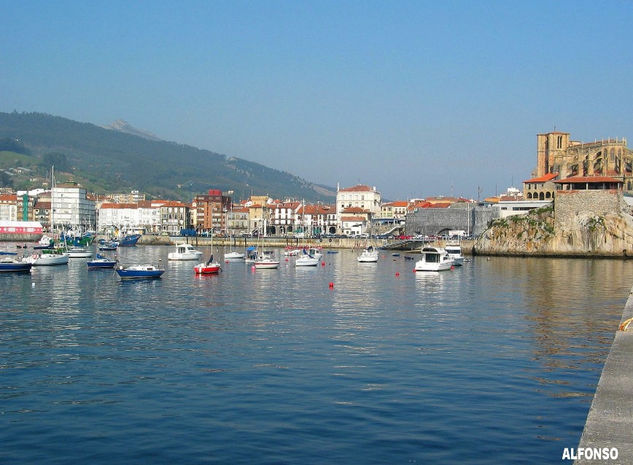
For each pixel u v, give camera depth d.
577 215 198.88
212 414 36.16
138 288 102.62
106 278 120.06
